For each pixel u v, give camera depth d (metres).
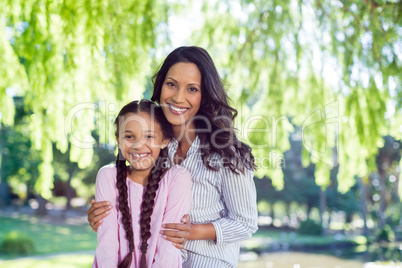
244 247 19.30
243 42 6.76
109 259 1.79
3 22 4.73
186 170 1.96
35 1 4.23
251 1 6.58
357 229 30.67
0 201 33.19
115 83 4.89
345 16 6.21
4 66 4.80
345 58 6.02
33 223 24.03
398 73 5.61
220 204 2.09
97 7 4.43
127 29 4.92
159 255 1.80
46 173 4.82
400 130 6.04
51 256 13.27
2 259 12.46
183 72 2.01
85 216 28.33
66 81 4.71
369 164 5.88
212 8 7.04
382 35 5.65
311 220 25.69
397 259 16.41
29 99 4.93
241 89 6.83
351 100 5.88
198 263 2.01
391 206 28.81
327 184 6.41
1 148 22.84
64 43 4.43
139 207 1.88
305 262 16.88
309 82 6.71
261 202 27.64
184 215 1.87
